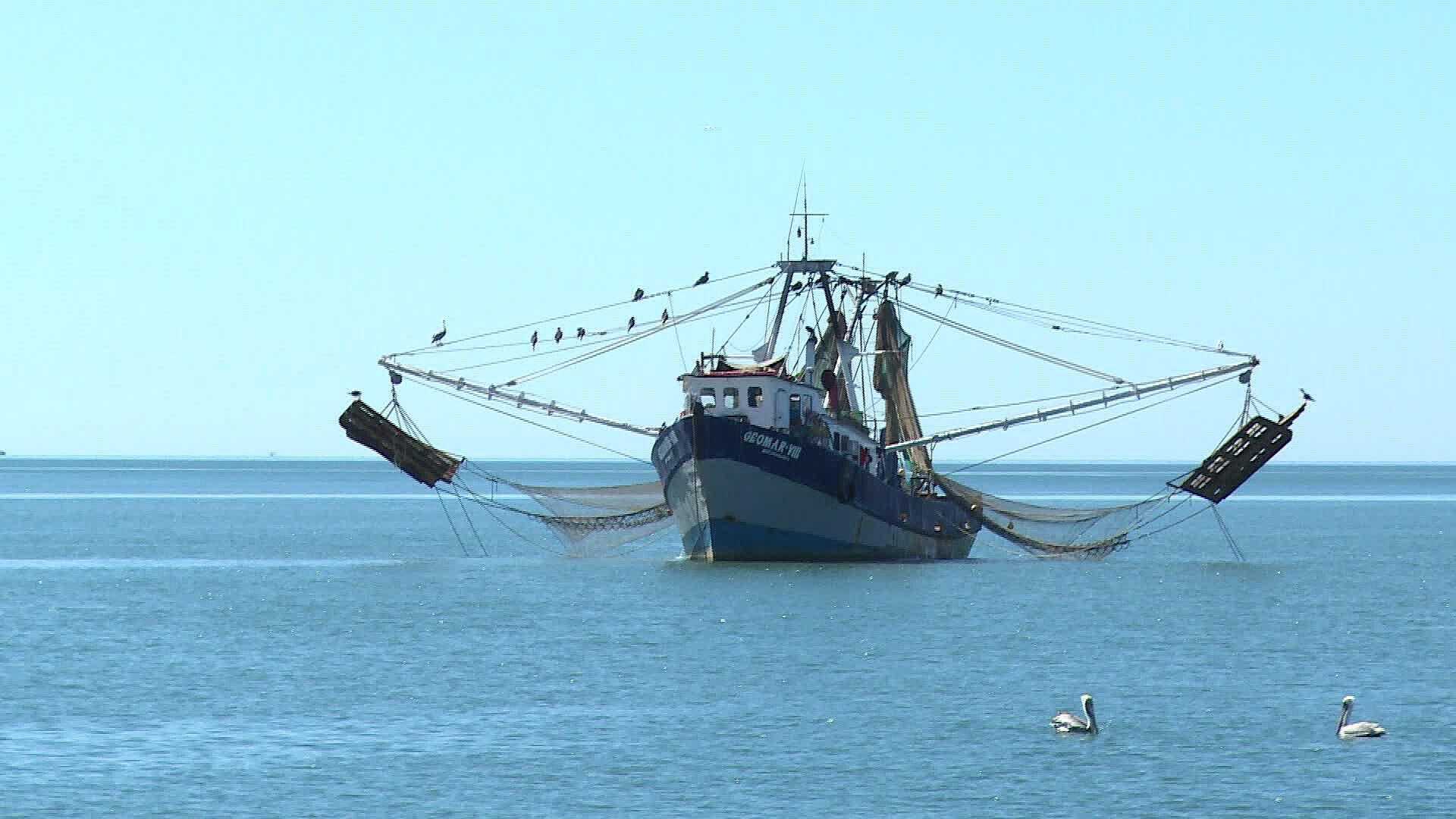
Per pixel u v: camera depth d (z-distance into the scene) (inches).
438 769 6929.1
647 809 6328.7
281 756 7150.6
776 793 6550.2
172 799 6456.7
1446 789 6589.6
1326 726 7775.6
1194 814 6250.0
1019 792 6565.0
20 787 6624.0
